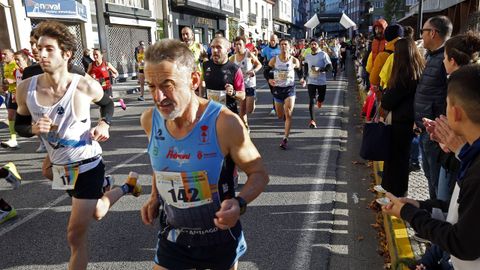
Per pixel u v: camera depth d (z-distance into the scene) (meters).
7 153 7.05
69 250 3.59
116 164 6.11
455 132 1.56
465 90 1.44
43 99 2.70
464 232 1.38
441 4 10.39
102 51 16.69
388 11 37.09
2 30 13.40
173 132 1.80
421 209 1.74
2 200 4.18
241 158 1.81
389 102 3.68
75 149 2.72
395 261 3.07
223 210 1.65
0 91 10.91
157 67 1.62
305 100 12.07
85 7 16.67
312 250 3.50
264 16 49.00
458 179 1.59
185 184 1.80
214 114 1.76
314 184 5.11
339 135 7.70
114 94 14.52
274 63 6.93
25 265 3.35
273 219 4.11
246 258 3.37
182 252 1.96
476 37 2.77
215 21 31.31
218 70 4.76
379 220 4.00
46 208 4.53
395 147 3.78
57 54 2.60
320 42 17.27
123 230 3.91
